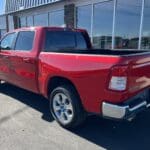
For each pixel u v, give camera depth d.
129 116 3.43
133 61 3.32
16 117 4.67
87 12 10.74
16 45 5.37
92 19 10.54
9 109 5.11
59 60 4.03
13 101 5.65
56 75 4.10
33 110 5.07
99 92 3.45
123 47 9.38
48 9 13.12
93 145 3.63
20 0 14.57
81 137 3.89
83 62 3.62
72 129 4.12
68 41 5.24
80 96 3.75
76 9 11.30
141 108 3.63
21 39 5.21
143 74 3.61
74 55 3.77
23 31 5.17
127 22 9.03
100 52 5.27
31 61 4.70
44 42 4.71
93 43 10.73
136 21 8.69
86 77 3.58
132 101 3.51
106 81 3.33
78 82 3.72
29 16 15.04
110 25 9.75
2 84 7.00
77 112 3.91
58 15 12.56
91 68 3.49
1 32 18.56
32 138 3.83
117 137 3.90
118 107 3.29
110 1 9.53
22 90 6.58
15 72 5.38
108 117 3.47
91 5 10.45
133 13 8.73
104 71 3.33
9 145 3.60
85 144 3.66
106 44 10.10
